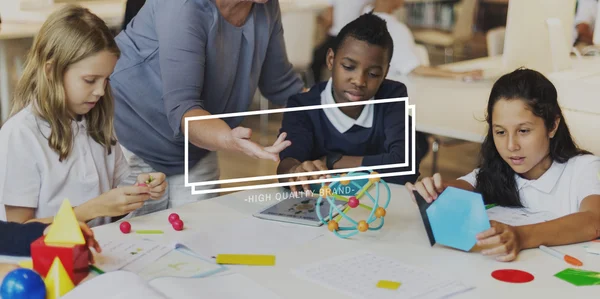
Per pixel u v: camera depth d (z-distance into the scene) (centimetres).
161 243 120
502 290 101
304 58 387
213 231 127
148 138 176
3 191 135
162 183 136
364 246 120
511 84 138
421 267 110
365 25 164
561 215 137
